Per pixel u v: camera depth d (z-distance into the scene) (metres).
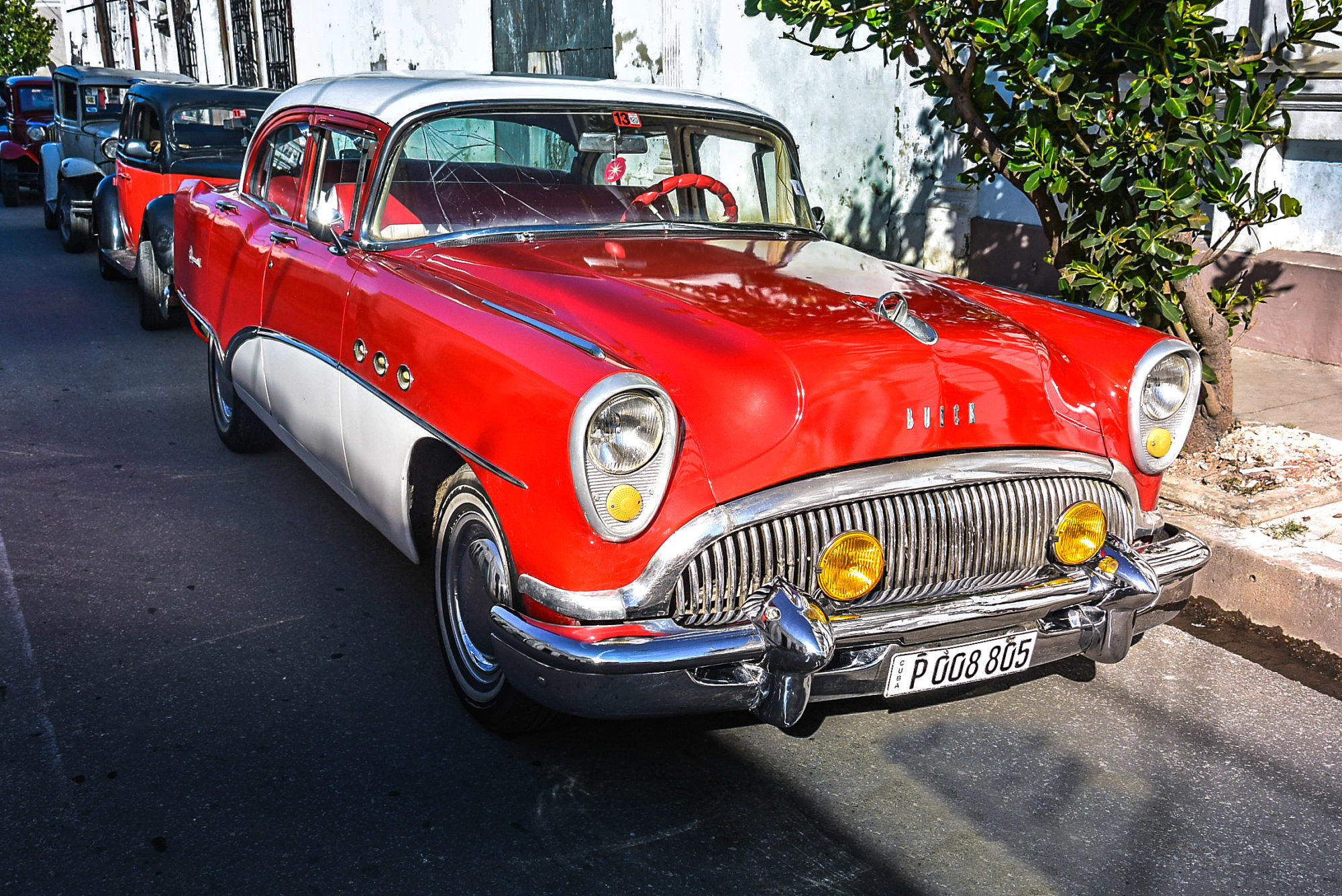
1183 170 4.45
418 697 3.37
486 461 2.80
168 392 6.54
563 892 2.54
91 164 10.88
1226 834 2.82
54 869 2.57
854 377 2.78
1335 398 5.68
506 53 14.20
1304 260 6.49
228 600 3.96
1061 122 4.71
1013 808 2.90
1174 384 3.28
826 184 9.74
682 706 2.64
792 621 2.56
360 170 3.78
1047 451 3.01
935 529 2.79
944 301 3.37
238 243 4.68
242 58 22.20
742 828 2.79
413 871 2.60
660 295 3.11
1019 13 4.36
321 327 3.81
